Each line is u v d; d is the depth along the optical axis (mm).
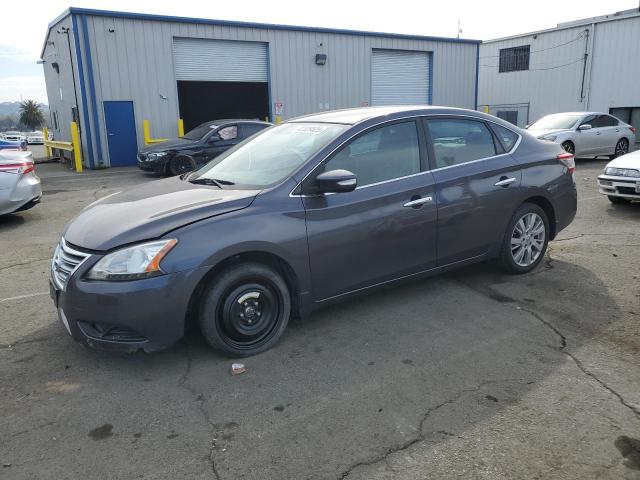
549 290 4938
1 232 8070
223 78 20859
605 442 2777
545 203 5367
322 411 3107
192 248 3418
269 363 3688
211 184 4203
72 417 3100
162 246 3363
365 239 4102
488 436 2844
